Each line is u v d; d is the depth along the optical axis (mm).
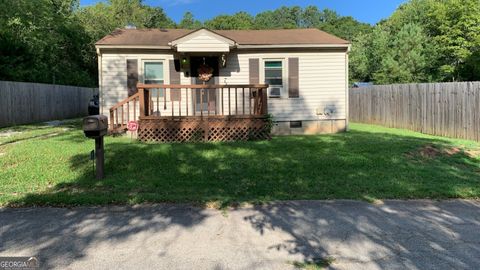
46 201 5133
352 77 38188
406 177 6609
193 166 7336
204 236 4043
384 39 33875
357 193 5641
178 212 4816
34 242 3848
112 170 7059
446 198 5496
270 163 7555
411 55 28250
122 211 4848
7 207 4973
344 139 10922
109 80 12711
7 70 18953
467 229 4262
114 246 3768
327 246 3797
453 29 25578
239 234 4109
